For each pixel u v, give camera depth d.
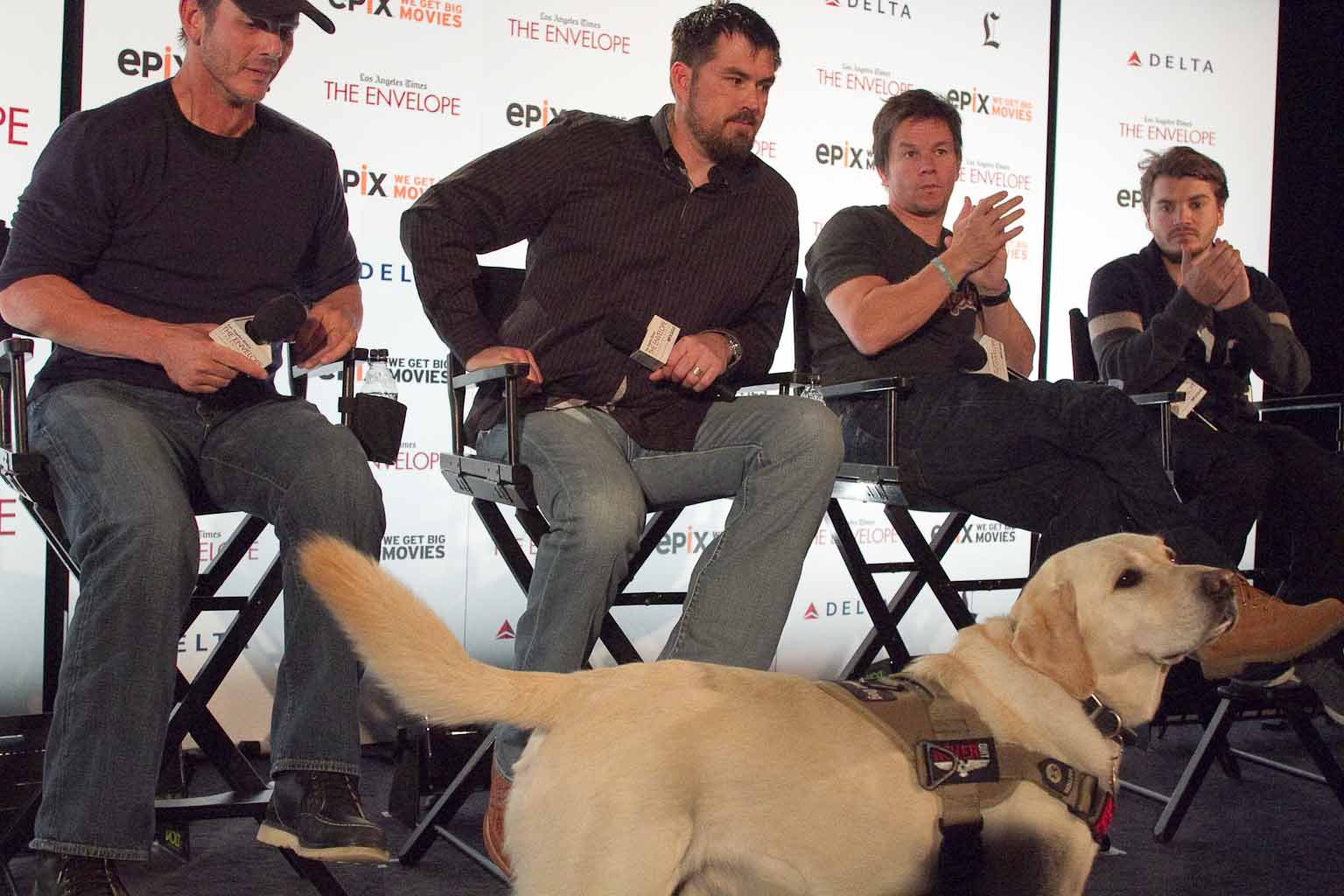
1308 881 2.39
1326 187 4.59
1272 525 3.06
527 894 1.42
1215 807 2.92
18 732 2.38
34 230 2.04
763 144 3.87
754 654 2.06
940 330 2.88
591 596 1.98
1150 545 1.73
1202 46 4.54
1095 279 3.43
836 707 1.54
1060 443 2.50
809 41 3.92
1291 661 2.51
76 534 1.80
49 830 1.65
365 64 3.28
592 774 1.41
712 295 2.39
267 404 2.12
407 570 3.36
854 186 4.02
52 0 2.93
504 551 2.34
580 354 2.30
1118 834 2.69
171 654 1.74
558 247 2.34
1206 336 3.29
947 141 2.99
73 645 1.71
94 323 1.96
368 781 2.98
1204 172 3.33
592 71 3.59
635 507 2.04
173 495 1.79
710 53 2.30
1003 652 1.68
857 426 2.77
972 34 4.18
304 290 2.45
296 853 1.85
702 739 1.44
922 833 1.51
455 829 2.61
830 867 1.49
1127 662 1.70
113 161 2.07
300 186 2.29
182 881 2.20
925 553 2.67
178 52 3.07
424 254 2.25
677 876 1.42
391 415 2.20
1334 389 4.54
